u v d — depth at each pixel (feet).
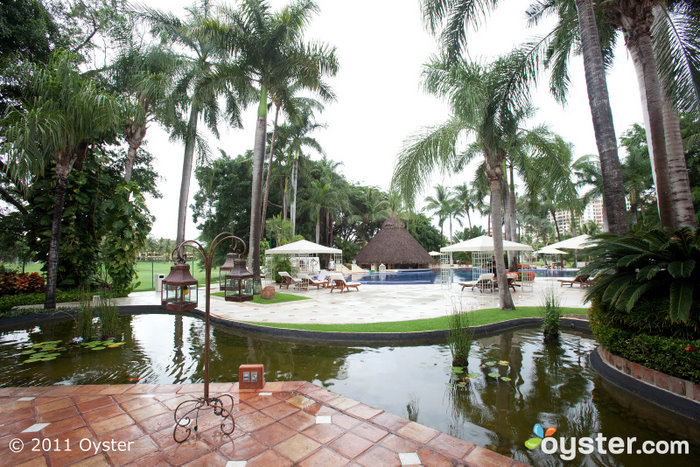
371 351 16.71
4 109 29.78
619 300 12.50
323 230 104.42
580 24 17.25
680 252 11.96
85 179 31.53
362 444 7.89
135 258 35.83
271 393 11.01
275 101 38.68
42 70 24.67
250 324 21.20
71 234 30.76
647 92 17.87
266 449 7.66
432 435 8.36
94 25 36.40
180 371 13.97
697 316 10.90
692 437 8.65
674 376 10.69
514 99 24.17
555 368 13.98
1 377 13.24
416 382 12.50
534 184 32.14
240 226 85.81
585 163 73.15
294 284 44.68
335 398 10.61
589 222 121.39
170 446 7.80
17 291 29.19
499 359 15.24
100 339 19.44
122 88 39.04
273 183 85.97
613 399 10.98
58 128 23.08
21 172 21.80
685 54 18.95
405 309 27.50
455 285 50.62
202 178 76.48
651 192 71.97
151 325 23.44
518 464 7.11
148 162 50.16
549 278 59.57
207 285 9.57
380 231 97.04
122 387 11.57
